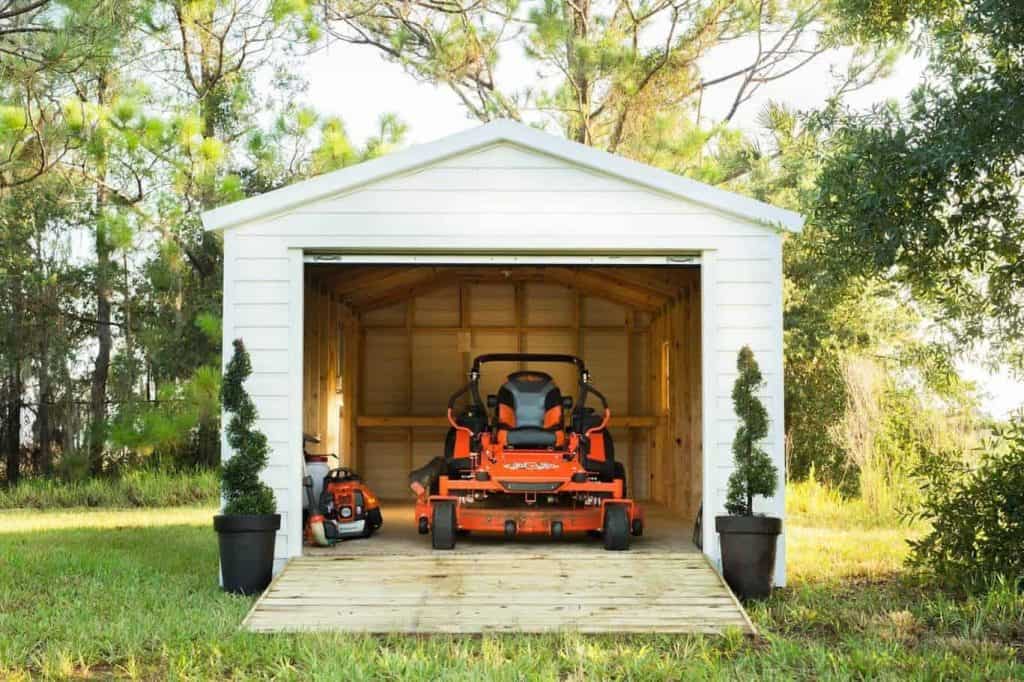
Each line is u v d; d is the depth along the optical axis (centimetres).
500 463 1012
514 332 1516
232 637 744
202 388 1579
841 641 761
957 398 1652
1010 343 1009
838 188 927
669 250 945
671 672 673
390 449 1511
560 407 1095
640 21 1923
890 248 904
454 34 1945
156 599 869
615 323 1514
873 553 1123
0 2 1253
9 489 1908
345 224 939
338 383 1332
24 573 994
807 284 1828
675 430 1318
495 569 883
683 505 1267
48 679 658
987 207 925
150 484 1836
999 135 873
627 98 1906
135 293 2095
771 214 932
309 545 991
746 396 890
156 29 1778
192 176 1634
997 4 865
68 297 2125
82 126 1441
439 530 956
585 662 686
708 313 941
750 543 864
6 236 2061
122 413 1692
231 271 938
